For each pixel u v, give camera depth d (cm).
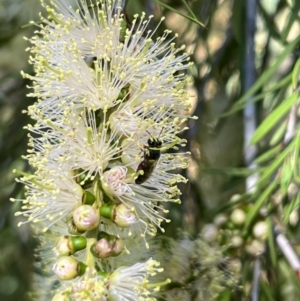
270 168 19
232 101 25
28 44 27
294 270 20
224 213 21
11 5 26
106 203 17
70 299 16
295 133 20
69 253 17
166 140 18
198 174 25
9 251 30
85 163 17
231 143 28
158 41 18
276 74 24
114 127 17
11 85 28
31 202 17
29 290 28
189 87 25
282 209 21
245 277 20
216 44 28
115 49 17
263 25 25
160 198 18
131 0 22
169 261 20
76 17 18
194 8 24
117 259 17
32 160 17
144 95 17
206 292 20
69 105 17
